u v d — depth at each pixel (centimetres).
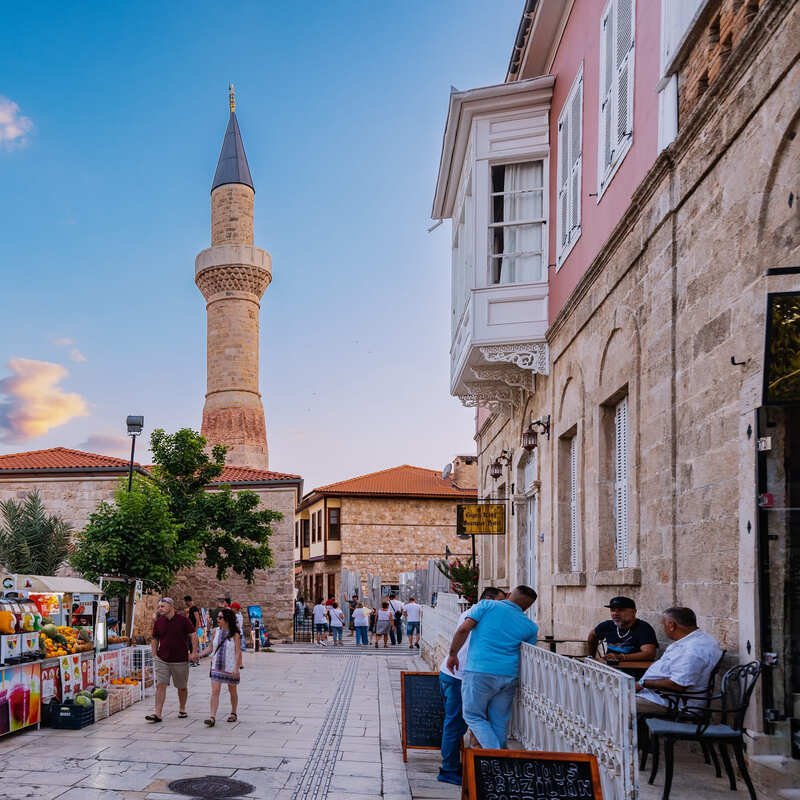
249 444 4731
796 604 566
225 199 5084
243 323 4903
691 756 660
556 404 1264
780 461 575
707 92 663
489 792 423
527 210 1396
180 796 668
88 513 2572
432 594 2606
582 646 1046
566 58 1279
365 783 723
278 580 2981
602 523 989
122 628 1897
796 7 537
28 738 914
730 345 629
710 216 678
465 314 1482
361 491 4331
